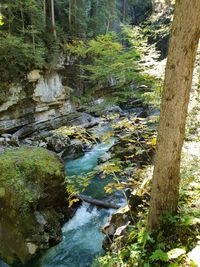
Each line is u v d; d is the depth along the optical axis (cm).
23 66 1652
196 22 290
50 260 630
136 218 514
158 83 671
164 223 361
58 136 1411
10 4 1634
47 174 719
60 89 1981
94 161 1302
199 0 284
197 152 542
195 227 353
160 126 343
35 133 1711
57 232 690
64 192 756
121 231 513
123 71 758
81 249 659
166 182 354
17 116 1636
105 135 520
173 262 302
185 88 316
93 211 803
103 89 2484
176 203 370
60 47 2077
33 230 645
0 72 1516
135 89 895
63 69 2147
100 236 698
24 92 1669
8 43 1525
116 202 831
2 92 1519
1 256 641
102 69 872
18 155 759
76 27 2472
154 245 348
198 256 290
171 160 345
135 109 1953
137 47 745
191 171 462
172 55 310
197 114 645
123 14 3069
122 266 355
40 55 1728
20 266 615
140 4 3256
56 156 818
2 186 677
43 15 1966
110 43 854
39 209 691
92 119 2080
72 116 2041
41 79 1803
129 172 711
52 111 1914
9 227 654
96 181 1002
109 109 1797
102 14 2783
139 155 751
